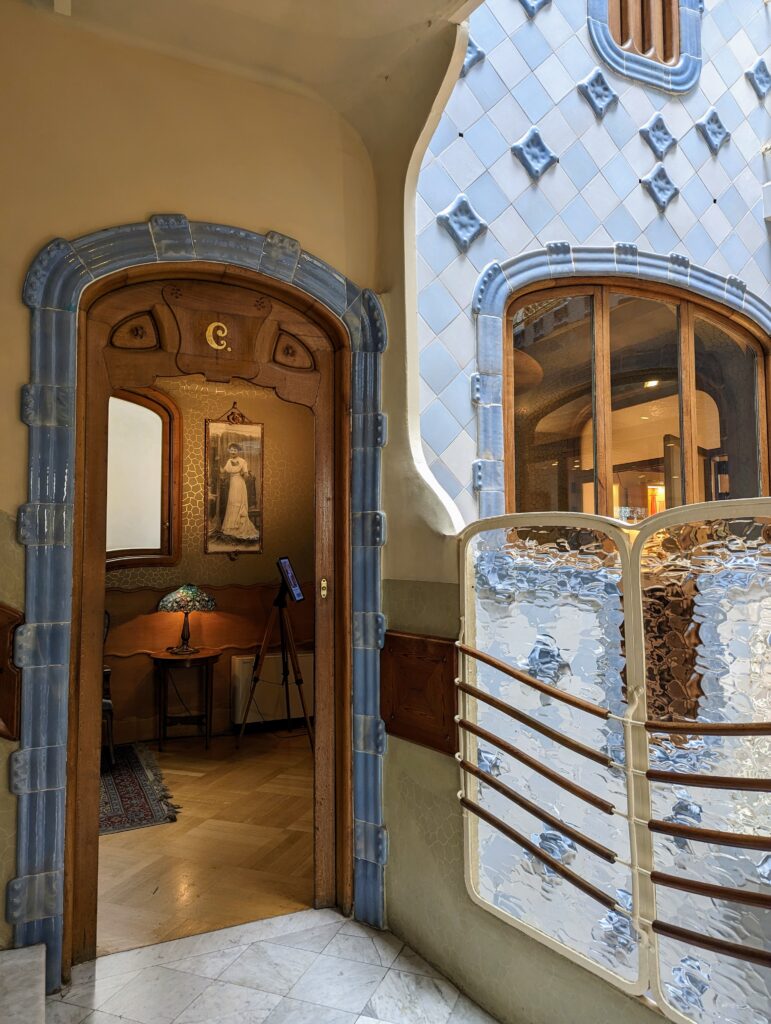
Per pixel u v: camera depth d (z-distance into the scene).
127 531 4.79
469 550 2.20
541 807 1.91
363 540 2.57
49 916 2.10
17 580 2.11
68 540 2.17
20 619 2.10
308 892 2.71
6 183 2.15
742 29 3.61
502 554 2.09
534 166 2.95
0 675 2.09
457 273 2.77
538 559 1.98
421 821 2.33
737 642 1.51
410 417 2.51
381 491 2.57
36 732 2.10
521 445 2.96
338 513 2.65
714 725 1.48
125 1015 1.98
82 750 2.24
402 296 2.55
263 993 2.09
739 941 1.46
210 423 5.10
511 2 2.94
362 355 2.62
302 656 5.22
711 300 3.37
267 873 2.87
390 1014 2.02
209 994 2.08
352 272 2.64
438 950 2.24
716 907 1.51
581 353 3.11
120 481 4.76
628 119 3.21
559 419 3.04
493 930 2.04
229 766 4.31
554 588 1.91
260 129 2.51
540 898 1.91
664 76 3.31
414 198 2.56
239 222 2.46
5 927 2.06
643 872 1.62
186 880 2.80
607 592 1.77
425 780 2.32
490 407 2.78
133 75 2.33
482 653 2.11
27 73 2.19
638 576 1.67
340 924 2.48
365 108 2.57
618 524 1.74
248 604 5.16
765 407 3.55
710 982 1.52
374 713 2.52
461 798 2.14
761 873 1.44
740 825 1.47
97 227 2.26
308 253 2.55
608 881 1.73
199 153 2.41
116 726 4.74
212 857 3.02
